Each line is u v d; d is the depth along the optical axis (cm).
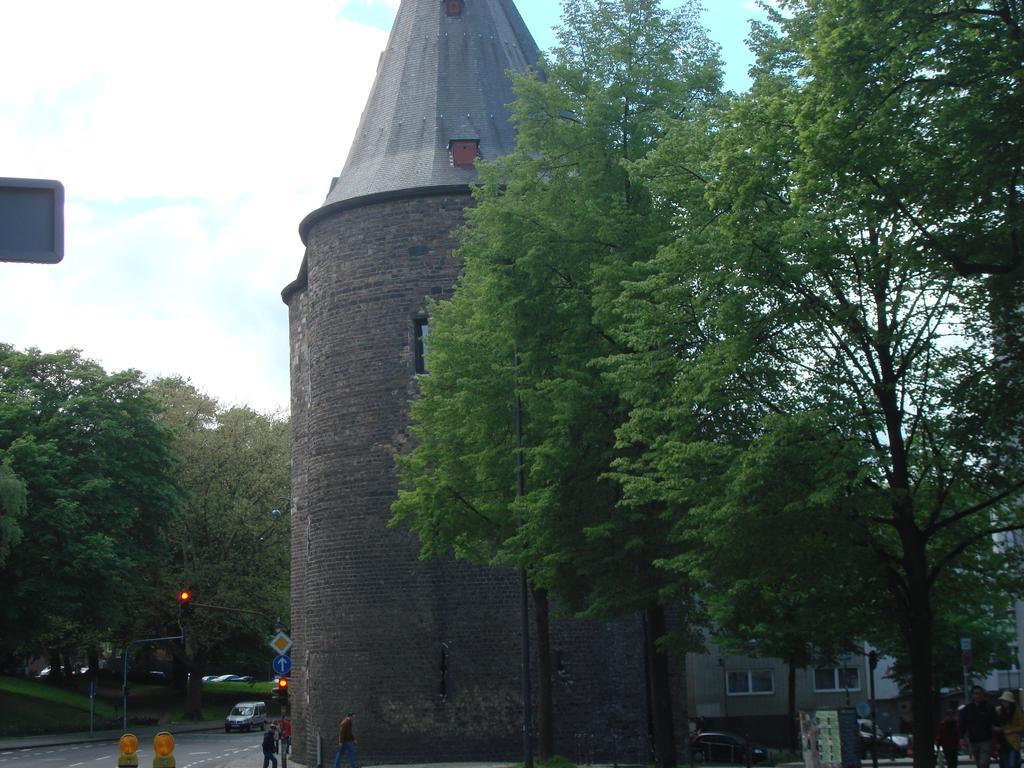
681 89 2539
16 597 5812
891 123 1684
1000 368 1858
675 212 2386
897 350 1961
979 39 1650
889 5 1638
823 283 1936
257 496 6981
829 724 2258
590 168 2497
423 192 3928
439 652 3741
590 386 2405
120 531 6084
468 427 2836
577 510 2450
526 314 2470
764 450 1848
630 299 2144
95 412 6100
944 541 2103
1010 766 2214
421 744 3712
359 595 3850
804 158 1758
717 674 5494
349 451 3938
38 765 4362
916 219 1762
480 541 3106
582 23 2628
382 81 4297
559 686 3691
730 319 1947
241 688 9275
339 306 4022
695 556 2084
